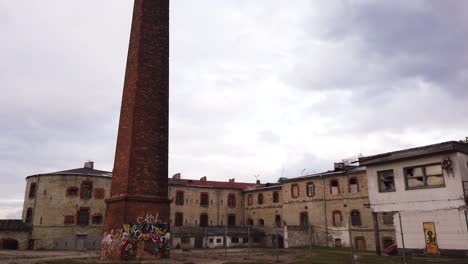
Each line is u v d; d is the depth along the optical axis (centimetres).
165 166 2177
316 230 3788
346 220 3572
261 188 4669
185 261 2005
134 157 2053
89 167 4394
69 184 3878
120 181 2084
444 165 2130
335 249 3278
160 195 2114
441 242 2127
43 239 3678
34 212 3756
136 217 1998
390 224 3212
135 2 2373
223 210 4781
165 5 2394
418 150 2289
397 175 2375
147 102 2164
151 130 2148
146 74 2197
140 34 2231
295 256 2433
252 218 4759
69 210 3816
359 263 1869
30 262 1947
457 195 2069
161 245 2070
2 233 3556
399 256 2222
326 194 3806
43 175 3869
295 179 4138
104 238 2105
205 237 3872
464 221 2042
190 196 4619
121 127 2211
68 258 2233
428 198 2198
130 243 1964
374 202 2483
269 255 2561
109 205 2136
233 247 3912
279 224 4344
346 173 3659
